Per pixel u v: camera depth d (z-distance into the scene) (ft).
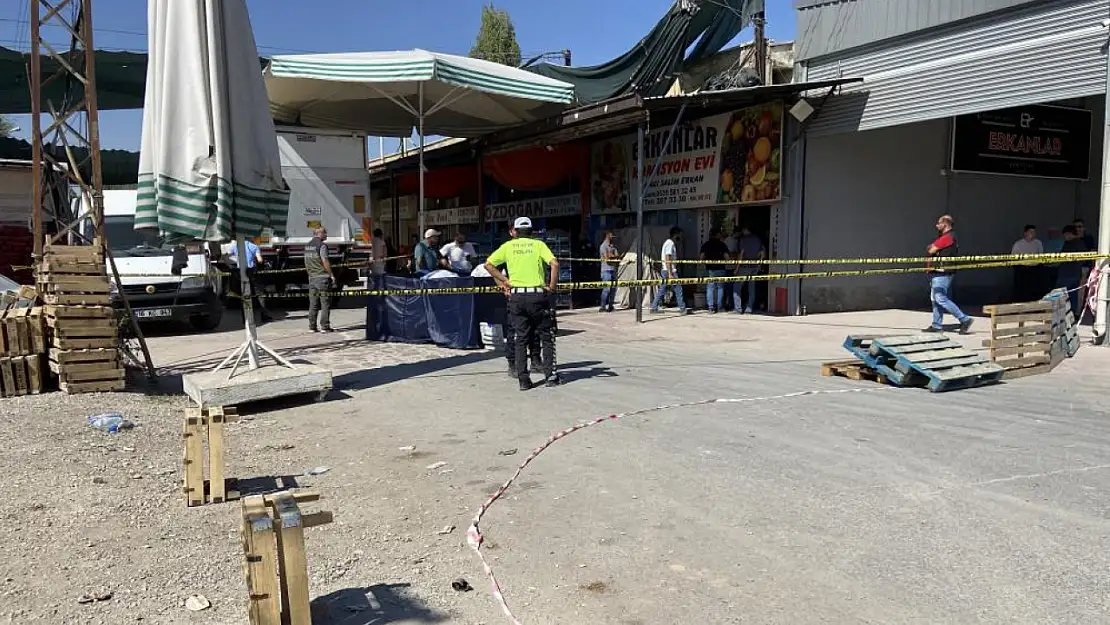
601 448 18.69
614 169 59.72
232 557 13.10
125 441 19.88
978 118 50.80
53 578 12.21
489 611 11.19
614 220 60.64
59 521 14.49
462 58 47.24
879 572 11.93
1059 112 53.72
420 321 36.88
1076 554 12.30
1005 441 18.43
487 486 16.40
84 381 24.63
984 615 10.59
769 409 22.16
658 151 55.11
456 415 22.56
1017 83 35.45
